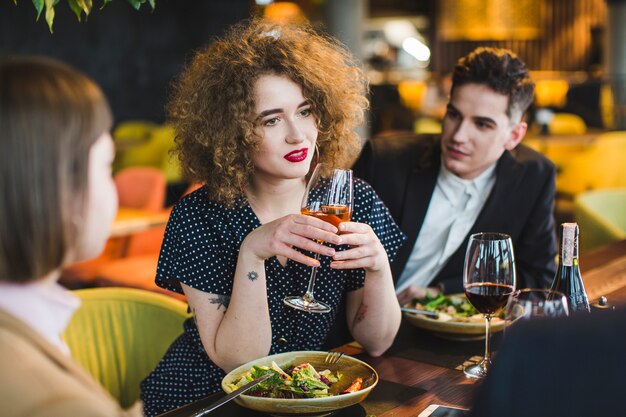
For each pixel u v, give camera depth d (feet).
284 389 4.58
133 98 30.32
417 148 7.72
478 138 6.97
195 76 5.53
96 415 2.53
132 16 29.86
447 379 5.09
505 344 2.42
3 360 2.57
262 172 5.52
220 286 5.53
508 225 7.50
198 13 31.27
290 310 5.64
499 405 2.39
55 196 2.73
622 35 35.53
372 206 6.11
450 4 46.96
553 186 7.56
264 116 5.22
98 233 3.01
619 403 2.33
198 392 5.65
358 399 4.42
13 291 2.85
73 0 4.85
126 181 14.56
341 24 30.50
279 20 5.74
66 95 2.76
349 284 5.89
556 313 3.29
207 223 5.54
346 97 5.65
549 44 45.47
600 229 10.21
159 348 6.72
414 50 49.37
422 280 7.62
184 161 5.62
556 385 2.35
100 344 6.78
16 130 2.66
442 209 7.50
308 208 5.07
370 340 5.54
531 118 24.20
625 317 2.39
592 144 20.58
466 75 6.91
